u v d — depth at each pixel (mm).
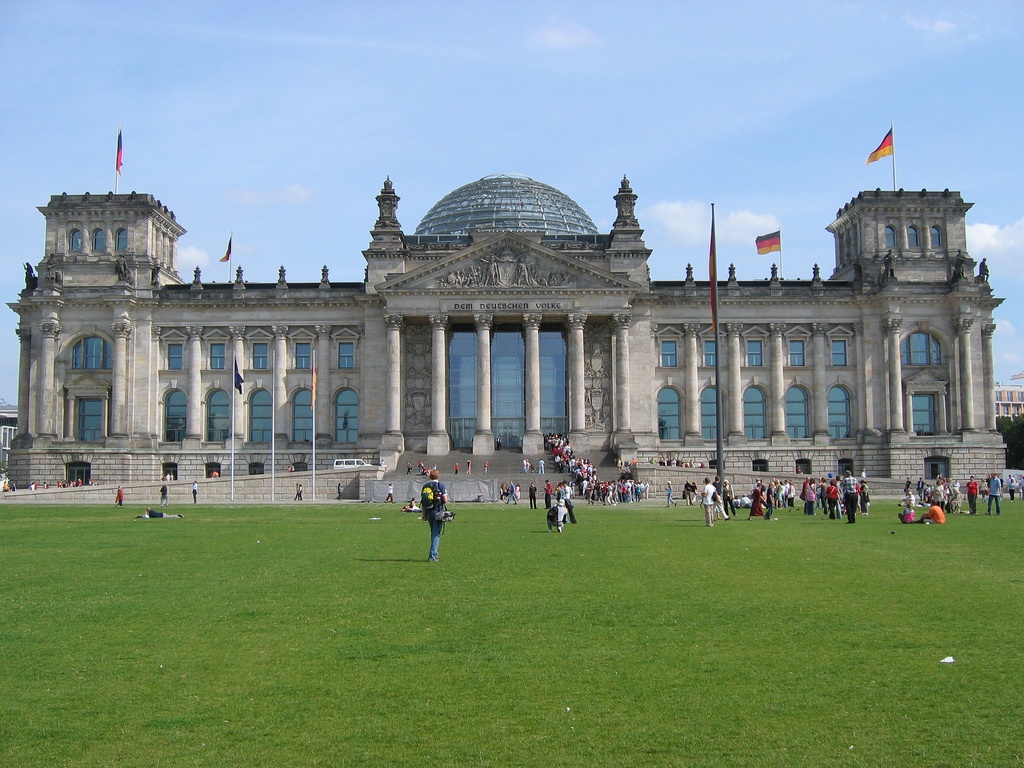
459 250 158875
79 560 52500
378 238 163875
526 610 36500
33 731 22969
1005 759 21141
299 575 45938
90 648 30422
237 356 165625
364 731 22984
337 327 165625
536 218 185125
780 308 166500
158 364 166250
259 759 21281
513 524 81938
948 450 162625
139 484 133750
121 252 167875
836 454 163875
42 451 161500
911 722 23438
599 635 32156
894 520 86500
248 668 28141
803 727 23109
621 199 166500
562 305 156625
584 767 20844
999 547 58969
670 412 167125
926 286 164625
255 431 166750
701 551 57062
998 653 29562
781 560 52062
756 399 167250
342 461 150875
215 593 40406
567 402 164000
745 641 31250
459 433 164500
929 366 165625
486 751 21734
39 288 163875
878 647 30375
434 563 50844
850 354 167000
